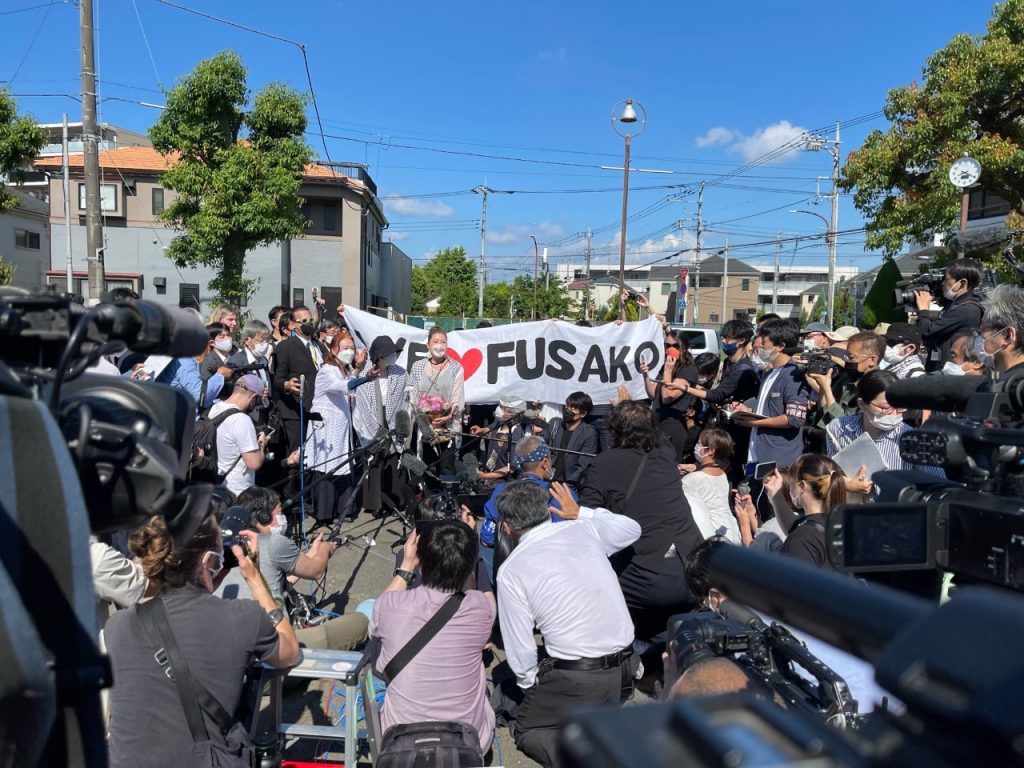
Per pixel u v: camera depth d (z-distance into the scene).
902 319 11.27
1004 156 11.86
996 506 1.36
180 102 17.20
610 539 3.67
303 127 18.06
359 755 3.29
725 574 0.77
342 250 26.47
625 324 7.44
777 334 5.27
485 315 63.22
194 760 2.19
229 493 3.27
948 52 12.66
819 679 1.89
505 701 3.65
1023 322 2.65
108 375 1.33
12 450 0.93
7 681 0.80
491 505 4.63
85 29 11.93
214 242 17.50
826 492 3.00
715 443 4.39
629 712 0.53
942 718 0.45
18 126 15.70
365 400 6.39
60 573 0.94
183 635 2.25
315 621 4.28
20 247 31.33
